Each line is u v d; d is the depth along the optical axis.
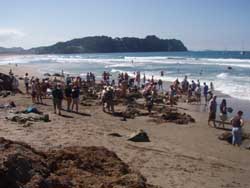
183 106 29.67
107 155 10.05
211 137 19.19
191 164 13.26
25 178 6.98
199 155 15.17
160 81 39.22
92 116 22.42
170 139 18.08
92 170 9.17
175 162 13.18
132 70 65.94
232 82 42.56
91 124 19.17
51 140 14.34
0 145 7.94
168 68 67.19
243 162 14.82
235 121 18.08
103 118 22.12
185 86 36.59
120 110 24.80
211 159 14.72
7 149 7.76
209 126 21.98
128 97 30.30
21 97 28.45
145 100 29.27
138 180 8.84
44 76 51.78
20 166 7.08
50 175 7.74
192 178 11.61
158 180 10.99
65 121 19.31
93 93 30.66
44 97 28.61
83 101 27.41
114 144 14.83
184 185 10.84
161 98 31.59
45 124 17.70
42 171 7.55
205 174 12.25
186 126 21.59
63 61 111.50
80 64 90.44
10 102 24.00
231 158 15.41
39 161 7.84
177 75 53.41
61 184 7.56
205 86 32.22
